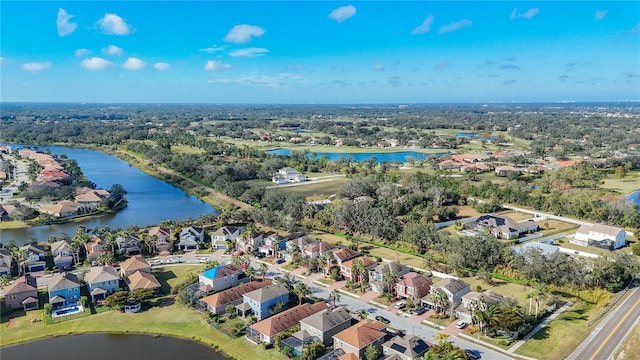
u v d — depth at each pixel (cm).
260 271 12875
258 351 8888
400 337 8662
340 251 12925
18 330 9750
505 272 12156
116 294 10788
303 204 18150
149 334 9638
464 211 18500
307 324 9288
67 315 10325
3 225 17425
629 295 10788
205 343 9275
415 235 14175
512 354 8462
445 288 10425
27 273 12650
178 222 16838
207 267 12938
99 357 8800
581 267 11175
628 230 15650
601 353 8350
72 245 13425
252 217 17638
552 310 10200
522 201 19112
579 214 17312
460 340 9031
